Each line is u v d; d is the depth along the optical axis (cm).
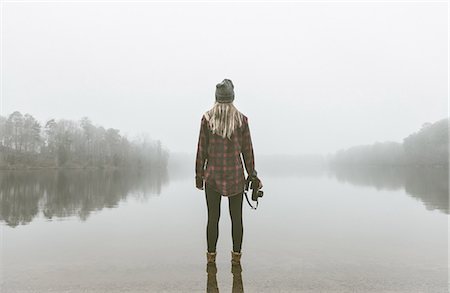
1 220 592
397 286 224
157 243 395
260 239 422
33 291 212
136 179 2705
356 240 414
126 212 723
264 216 657
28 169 4462
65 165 5009
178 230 497
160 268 273
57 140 5034
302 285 226
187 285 225
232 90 293
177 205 878
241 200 294
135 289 216
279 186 1778
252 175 296
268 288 219
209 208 292
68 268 273
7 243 392
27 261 299
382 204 868
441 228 509
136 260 304
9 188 1391
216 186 282
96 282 231
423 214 675
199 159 292
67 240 412
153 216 663
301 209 774
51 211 718
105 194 1212
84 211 729
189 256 322
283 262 296
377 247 370
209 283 230
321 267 278
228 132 280
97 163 5662
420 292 212
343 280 238
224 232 483
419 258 314
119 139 6431
